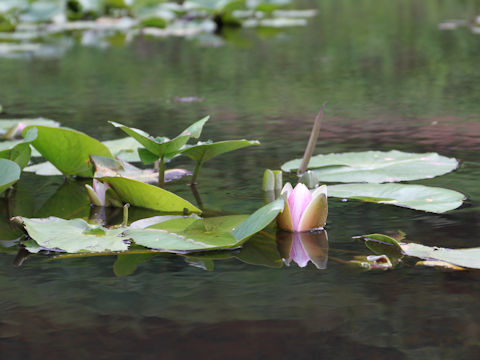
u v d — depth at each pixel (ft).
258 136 12.46
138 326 9.73
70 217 10.83
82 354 9.59
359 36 27.58
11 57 24.12
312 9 46.29
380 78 17.39
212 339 9.64
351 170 11.34
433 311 9.77
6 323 9.77
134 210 10.93
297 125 12.82
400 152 11.64
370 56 21.72
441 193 10.84
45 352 9.61
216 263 10.20
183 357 9.56
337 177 11.25
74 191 11.30
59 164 11.45
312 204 10.49
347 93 15.20
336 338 9.63
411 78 17.20
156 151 11.22
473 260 10.10
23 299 9.93
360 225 10.55
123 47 26.86
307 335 9.65
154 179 11.43
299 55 22.52
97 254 10.31
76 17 40.01
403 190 10.93
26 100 15.08
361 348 9.58
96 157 11.14
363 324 9.70
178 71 19.62
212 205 10.92
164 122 13.00
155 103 14.35
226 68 20.03
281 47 24.95
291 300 9.87
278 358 9.54
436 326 9.68
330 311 9.79
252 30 32.73
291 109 13.50
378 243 10.34
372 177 11.21
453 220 10.55
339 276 10.04
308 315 9.77
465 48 22.77
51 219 10.59
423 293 9.89
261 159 11.81
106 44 28.17
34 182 11.50
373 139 12.25
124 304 9.87
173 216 10.70
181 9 38.83
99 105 14.20
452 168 11.32
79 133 11.31
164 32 33.40
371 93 15.10
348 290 9.93
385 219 10.61
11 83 17.88
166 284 10.02
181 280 10.05
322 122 12.92
